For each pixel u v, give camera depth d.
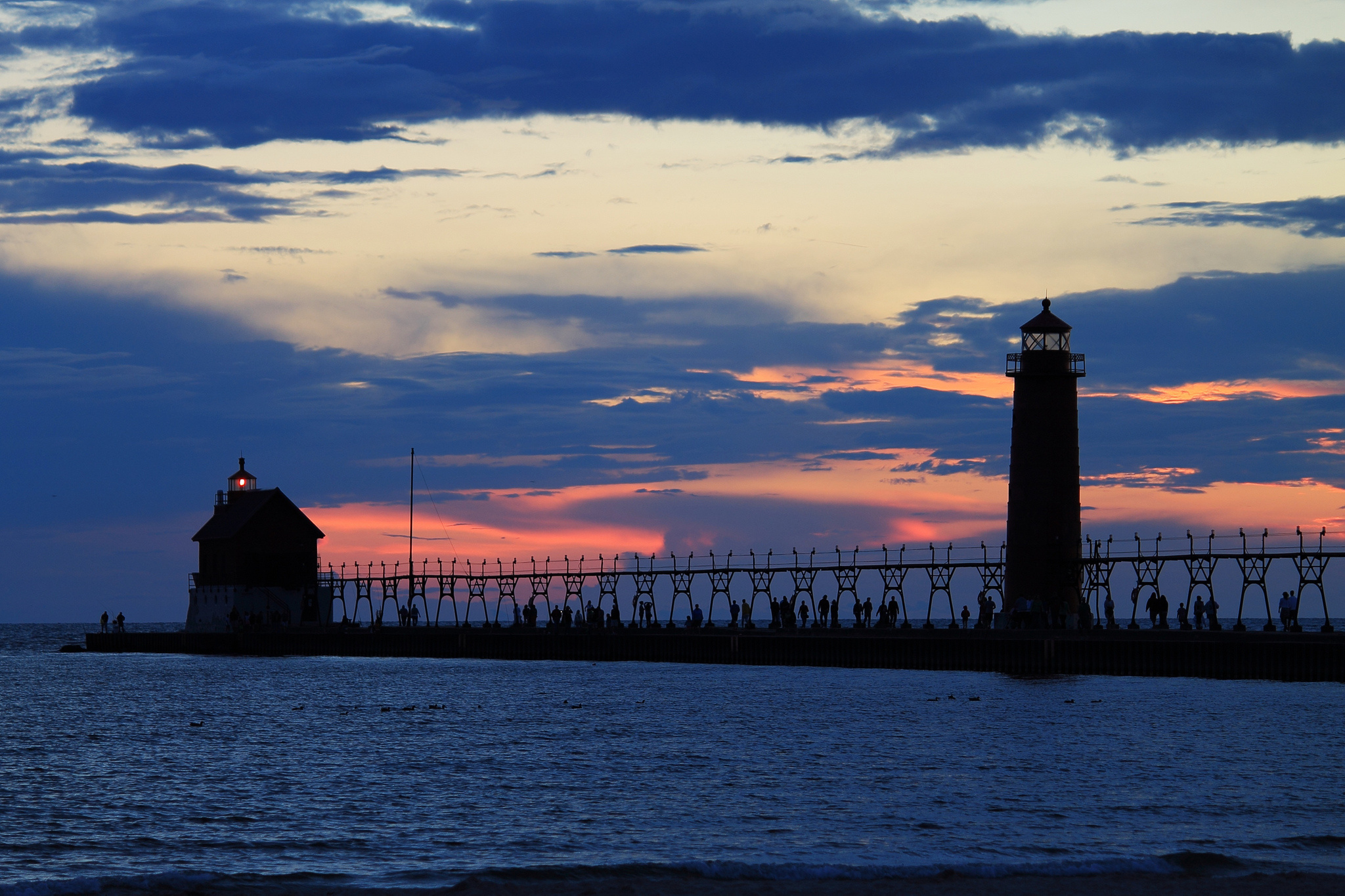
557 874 47.84
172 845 56.03
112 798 68.25
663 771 74.62
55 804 66.38
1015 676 126.69
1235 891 44.34
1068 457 142.62
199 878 46.72
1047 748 80.69
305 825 60.41
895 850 53.41
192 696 131.62
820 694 117.56
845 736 87.75
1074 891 44.56
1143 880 46.09
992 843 54.50
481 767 77.31
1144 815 60.31
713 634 157.00
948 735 87.75
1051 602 140.75
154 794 69.31
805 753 80.69
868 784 69.19
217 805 65.88
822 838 56.09
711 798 66.12
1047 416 142.75
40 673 169.50
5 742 92.19
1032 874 47.12
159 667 183.75
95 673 169.50
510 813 62.81
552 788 69.50
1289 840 53.84
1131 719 93.50
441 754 83.19
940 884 45.75
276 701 124.81
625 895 44.09
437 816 62.25
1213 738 83.94
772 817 60.84
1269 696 104.62
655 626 174.50
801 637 146.62
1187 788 66.94
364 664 185.00
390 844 55.94
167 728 101.06
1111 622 134.88
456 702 119.56
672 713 104.81
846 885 45.56
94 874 50.84
